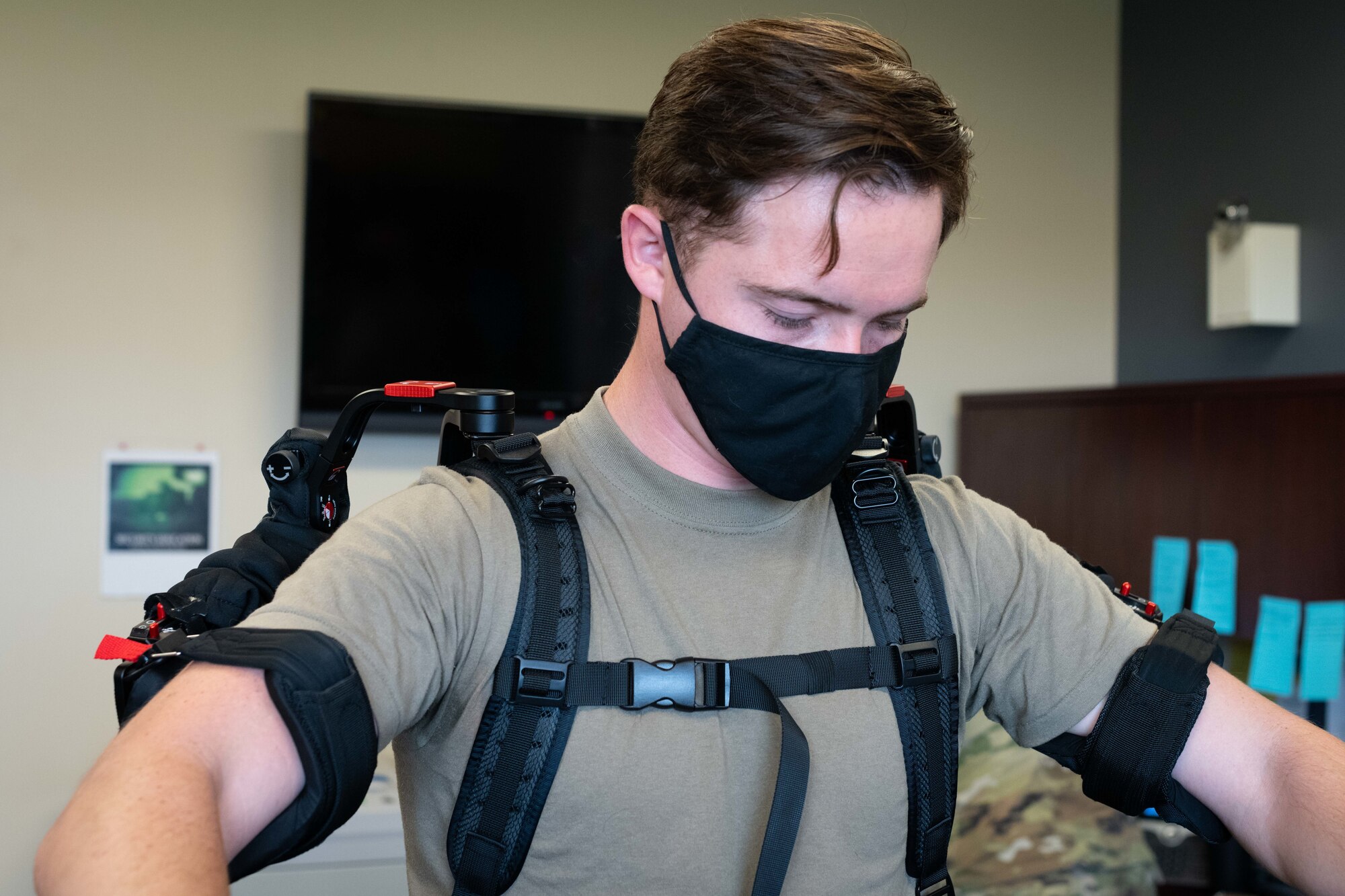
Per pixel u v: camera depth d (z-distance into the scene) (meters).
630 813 0.67
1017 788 2.02
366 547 0.66
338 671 0.58
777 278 0.65
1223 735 0.74
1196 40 2.56
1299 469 1.79
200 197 2.32
